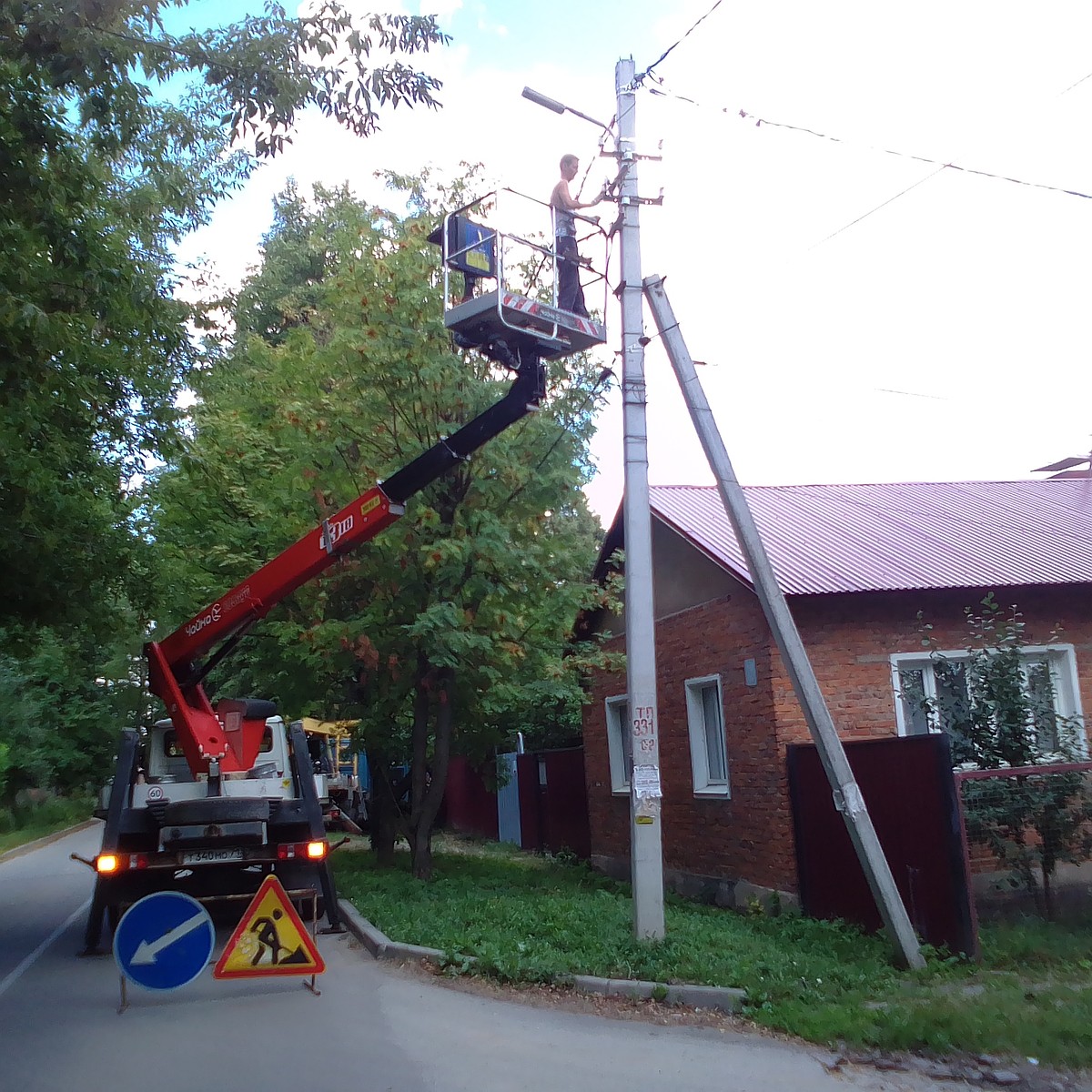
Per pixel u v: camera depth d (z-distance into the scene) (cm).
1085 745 980
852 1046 621
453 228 835
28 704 3033
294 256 2719
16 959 970
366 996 750
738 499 867
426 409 1241
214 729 1009
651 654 875
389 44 795
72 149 866
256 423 1510
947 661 1041
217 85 801
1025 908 887
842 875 1001
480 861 1747
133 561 1147
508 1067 587
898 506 1536
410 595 1220
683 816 1374
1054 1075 569
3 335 757
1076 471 1961
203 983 807
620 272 925
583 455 1283
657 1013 702
